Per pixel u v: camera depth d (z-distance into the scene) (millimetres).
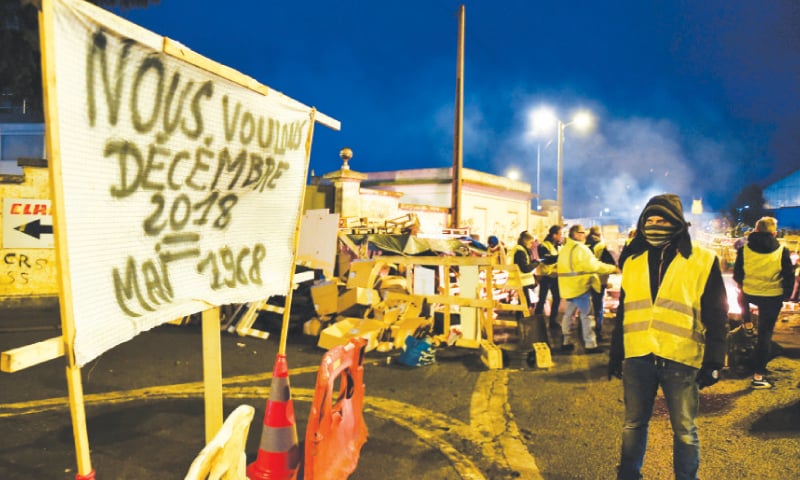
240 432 2541
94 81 2045
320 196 13836
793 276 5801
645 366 3250
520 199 26812
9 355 1736
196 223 2738
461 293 8102
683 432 3111
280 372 3436
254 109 2998
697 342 3117
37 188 9750
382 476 3770
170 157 2496
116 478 3650
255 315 8656
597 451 4270
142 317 2348
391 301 8367
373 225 12500
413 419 4918
